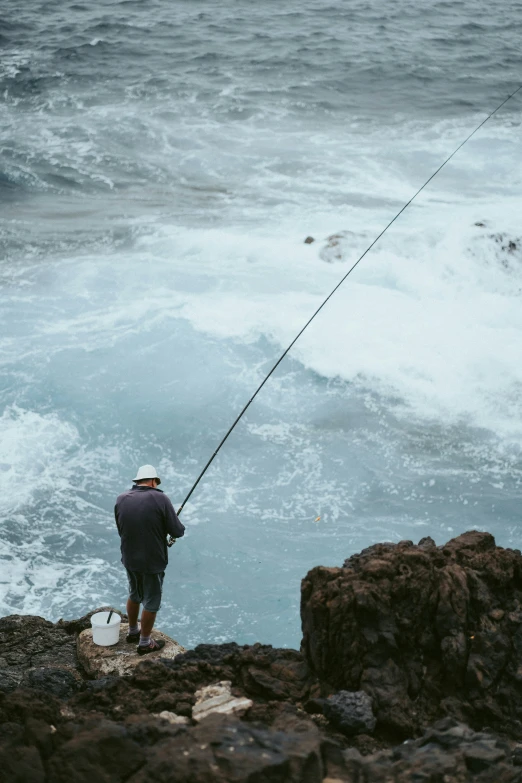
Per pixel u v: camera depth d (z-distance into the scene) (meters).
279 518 11.62
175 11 41.34
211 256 19.55
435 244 19.86
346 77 32.53
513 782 3.05
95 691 4.42
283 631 9.53
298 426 13.79
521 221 21.00
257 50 35.38
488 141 26.97
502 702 4.11
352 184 23.83
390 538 11.20
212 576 10.45
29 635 5.95
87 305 17.30
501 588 4.50
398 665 4.23
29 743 3.22
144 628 5.32
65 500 12.02
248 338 16.05
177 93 30.44
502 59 35.47
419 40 37.62
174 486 12.34
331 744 3.06
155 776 2.83
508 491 12.18
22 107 29.25
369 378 14.92
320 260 19.25
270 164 25.12
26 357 15.29
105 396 14.33
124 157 25.58
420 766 3.06
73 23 38.75
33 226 21.23
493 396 14.45
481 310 17.50
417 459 12.92
